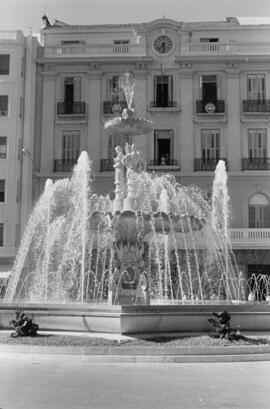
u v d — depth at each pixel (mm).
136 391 9359
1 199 41281
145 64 43562
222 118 42875
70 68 43875
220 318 14570
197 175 42031
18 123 42062
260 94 43094
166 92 43656
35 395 8977
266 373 11258
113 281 20000
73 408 8117
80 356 12781
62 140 43469
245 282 38000
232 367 12031
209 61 43250
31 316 16031
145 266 20469
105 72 43906
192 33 45062
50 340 13680
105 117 43438
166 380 10383
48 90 43812
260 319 16656
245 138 42719
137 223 19219
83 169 27469
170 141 43219
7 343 13555
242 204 41625
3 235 40750
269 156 42281
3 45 43000
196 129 43031
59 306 15844
